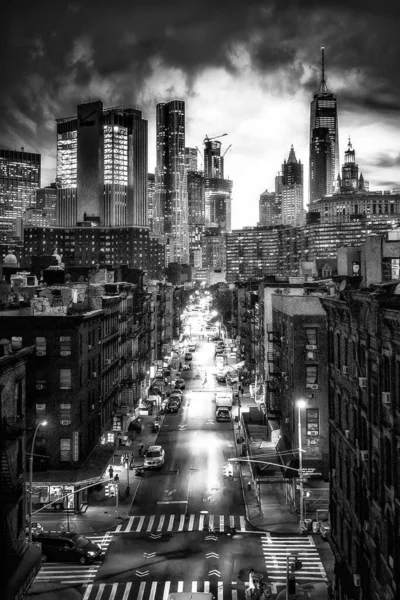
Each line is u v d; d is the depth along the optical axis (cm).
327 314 4166
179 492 5947
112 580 4125
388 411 2698
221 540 4800
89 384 6019
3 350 3338
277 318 7056
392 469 2603
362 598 3120
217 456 7162
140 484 6203
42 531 4750
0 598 3036
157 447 6912
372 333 2961
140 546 4688
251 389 10281
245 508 5516
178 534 4922
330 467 4178
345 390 3678
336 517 4003
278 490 6056
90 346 6084
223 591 3944
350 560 3544
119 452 6831
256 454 6097
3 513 3206
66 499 5334
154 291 12425
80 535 4603
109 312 7225
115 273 11125
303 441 5447
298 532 4950
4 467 3238
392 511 2608
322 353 5503
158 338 13012
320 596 3897
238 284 16775
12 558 3316
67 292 6456
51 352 5453
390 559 2630
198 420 8925
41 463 5425
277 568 4300
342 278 4253
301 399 5472
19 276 8800
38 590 3975
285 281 10231
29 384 5466
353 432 3466
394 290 2806
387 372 2752
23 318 5453
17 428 3266
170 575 4191
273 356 7162
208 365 14225
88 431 5981
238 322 15188
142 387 9875
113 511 5425
